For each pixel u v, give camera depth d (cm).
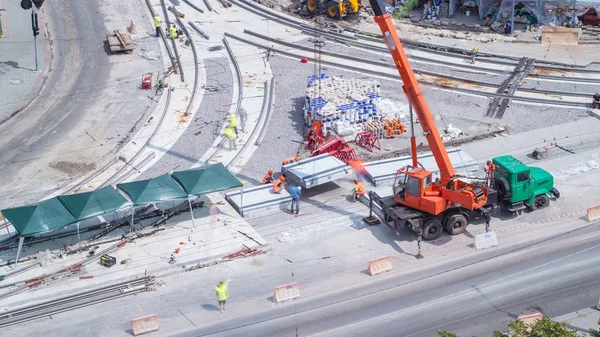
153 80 5588
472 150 4569
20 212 3553
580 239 3662
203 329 3080
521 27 6431
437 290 3309
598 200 4003
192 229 3806
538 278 3372
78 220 3528
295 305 3228
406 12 6738
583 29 6338
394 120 4744
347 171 4100
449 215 3681
